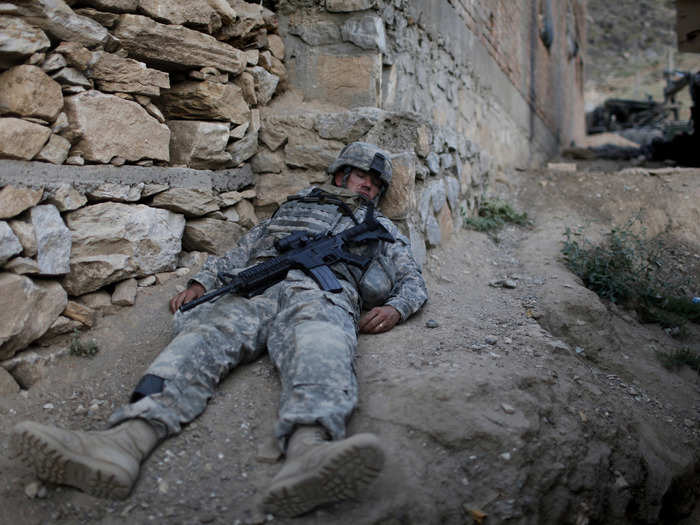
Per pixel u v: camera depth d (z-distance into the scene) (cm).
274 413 240
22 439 186
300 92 431
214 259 319
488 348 295
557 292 386
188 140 344
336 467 181
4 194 249
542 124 1125
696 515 299
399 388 248
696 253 521
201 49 341
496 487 225
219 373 247
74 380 262
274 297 279
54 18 268
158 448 220
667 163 1013
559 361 304
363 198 335
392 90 439
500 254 474
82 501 202
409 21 461
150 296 316
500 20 745
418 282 315
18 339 253
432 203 427
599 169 988
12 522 194
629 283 443
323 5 418
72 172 280
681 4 822
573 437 255
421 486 213
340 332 245
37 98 259
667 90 2373
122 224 304
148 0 315
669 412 325
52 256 270
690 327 428
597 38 5097
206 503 203
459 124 587
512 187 686
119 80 302
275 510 195
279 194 401
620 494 258
